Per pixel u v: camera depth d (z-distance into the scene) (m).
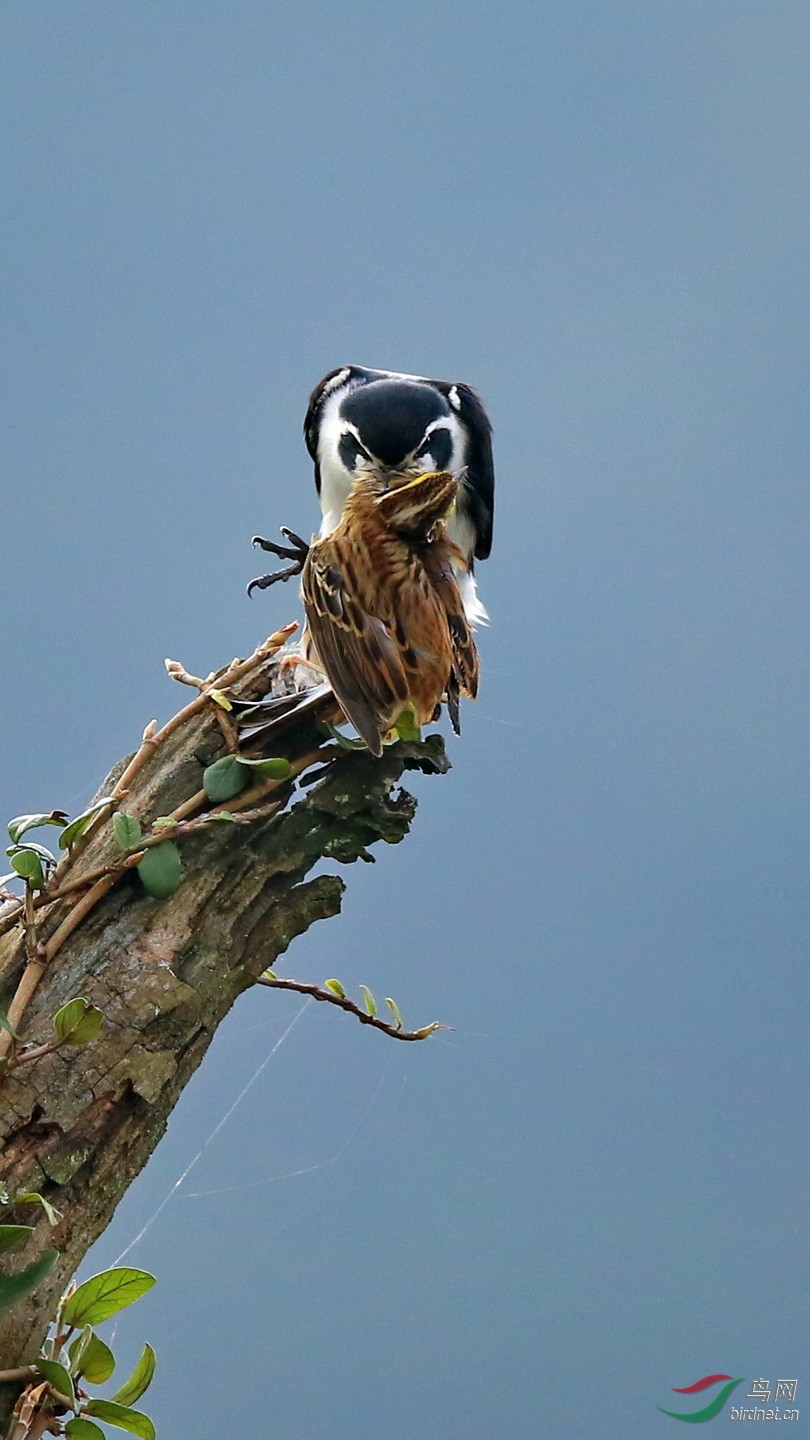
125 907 6.01
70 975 5.82
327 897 6.34
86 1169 5.52
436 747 6.91
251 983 6.16
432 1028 7.32
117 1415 5.37
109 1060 5.62
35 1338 5.33
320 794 6.45
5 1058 5.47
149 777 6.43
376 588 7.11
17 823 6.00
